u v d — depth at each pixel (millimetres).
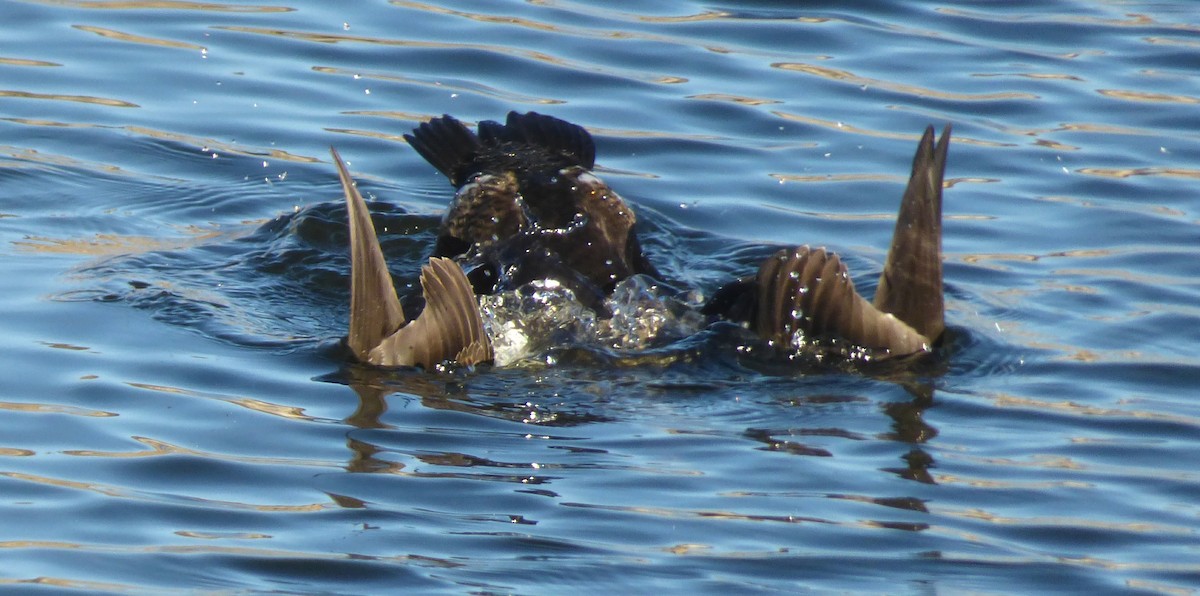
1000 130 15266
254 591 7742
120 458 9148
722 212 13742
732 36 17375
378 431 9695
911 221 10961
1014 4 18578
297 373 10508
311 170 14344
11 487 8711
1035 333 11445
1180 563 8242
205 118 15156
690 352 11148
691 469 9320
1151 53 17047
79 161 14164
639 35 17328
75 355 10516
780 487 9078
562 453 9516
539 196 12234
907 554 8305
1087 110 15703
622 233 12258
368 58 16578
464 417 10000
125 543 8188
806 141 15039
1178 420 10023
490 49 16812
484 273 11930
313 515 8578
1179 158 14734
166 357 10609
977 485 9133
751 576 8016
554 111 15430
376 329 10656
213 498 8734
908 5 18438
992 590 7945
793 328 11133
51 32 16797
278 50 16672
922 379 10719
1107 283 12328
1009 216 13656
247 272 12398
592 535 8422
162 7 17672
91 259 12328
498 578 7934
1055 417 10086
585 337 11336
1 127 14562
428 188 14305
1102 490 9078
